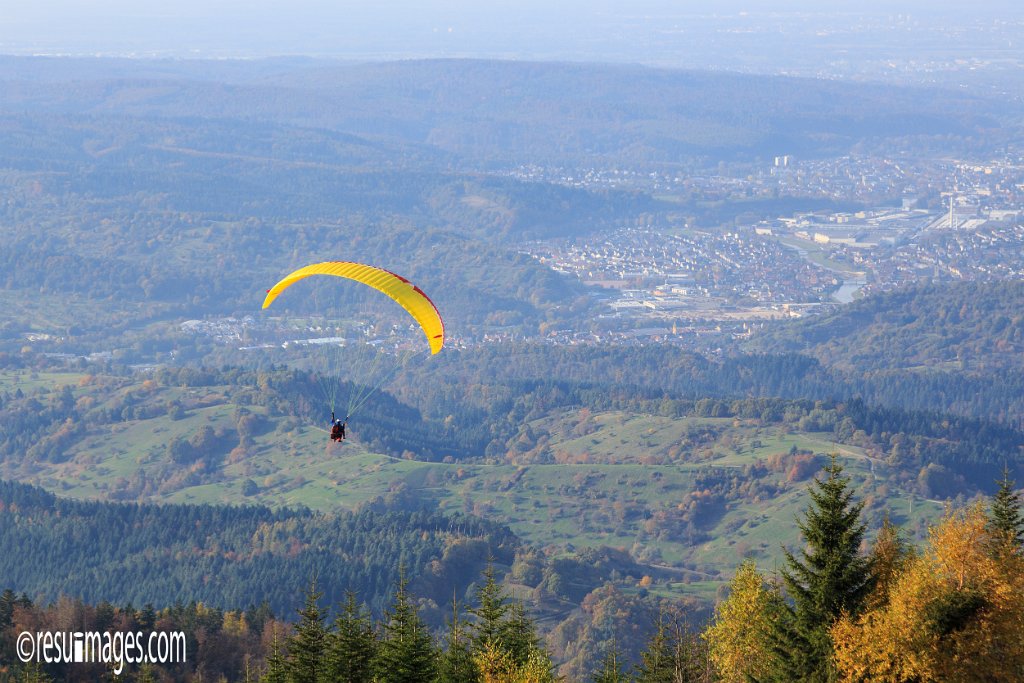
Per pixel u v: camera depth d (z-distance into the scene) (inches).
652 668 5152.6
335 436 4436.5
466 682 4936.0
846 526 4010.8
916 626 3806.6
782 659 4010.8
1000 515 4168.3
